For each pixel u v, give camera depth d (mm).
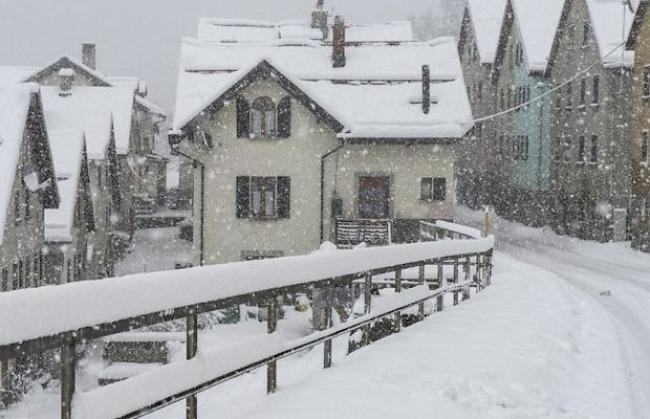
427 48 37469
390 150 33031
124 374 20375
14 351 3594
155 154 60719
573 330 11289
